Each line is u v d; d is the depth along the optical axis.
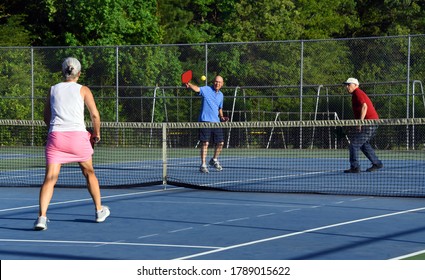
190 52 31.27
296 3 48.53
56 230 9.98
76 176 18.45
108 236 9.46
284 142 29.50
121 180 17.30
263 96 29.64
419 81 28.34
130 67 31.45
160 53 31.39
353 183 16.14
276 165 21.58
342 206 12.38
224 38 45.19
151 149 29.91
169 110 31.33
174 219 10.95
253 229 9.96
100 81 31.53
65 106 10.11
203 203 12.86
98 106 31.34
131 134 31.00
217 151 19.34
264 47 30.36
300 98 29.92
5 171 20.11
